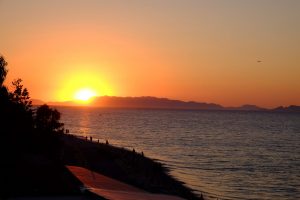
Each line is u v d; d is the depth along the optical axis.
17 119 32.88
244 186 59.16
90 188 27.45
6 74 34.69
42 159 39.56
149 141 129.75
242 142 135.38
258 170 74.94
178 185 54.94
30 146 42.75
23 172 29.61
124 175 53.97
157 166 67.94
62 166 37.41
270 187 59.16
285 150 114.38
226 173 70.31
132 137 143.38
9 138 30.98
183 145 119.25
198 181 61.41
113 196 24.97
